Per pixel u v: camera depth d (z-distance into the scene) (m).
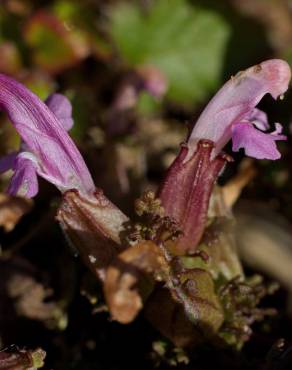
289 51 0.20
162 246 0.14
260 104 0.19
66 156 0.14
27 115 0.14
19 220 0.17
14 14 0.19
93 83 0.19
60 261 0.16
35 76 0.18
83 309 0.16
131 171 0.18
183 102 0.19
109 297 0.13
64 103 0.15
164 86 0.19
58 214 0.14
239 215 0.17
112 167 0.17
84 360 0.15
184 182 0.14
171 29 0.20
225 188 0.16
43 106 0.14
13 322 0.16
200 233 0.14
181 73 0.19
